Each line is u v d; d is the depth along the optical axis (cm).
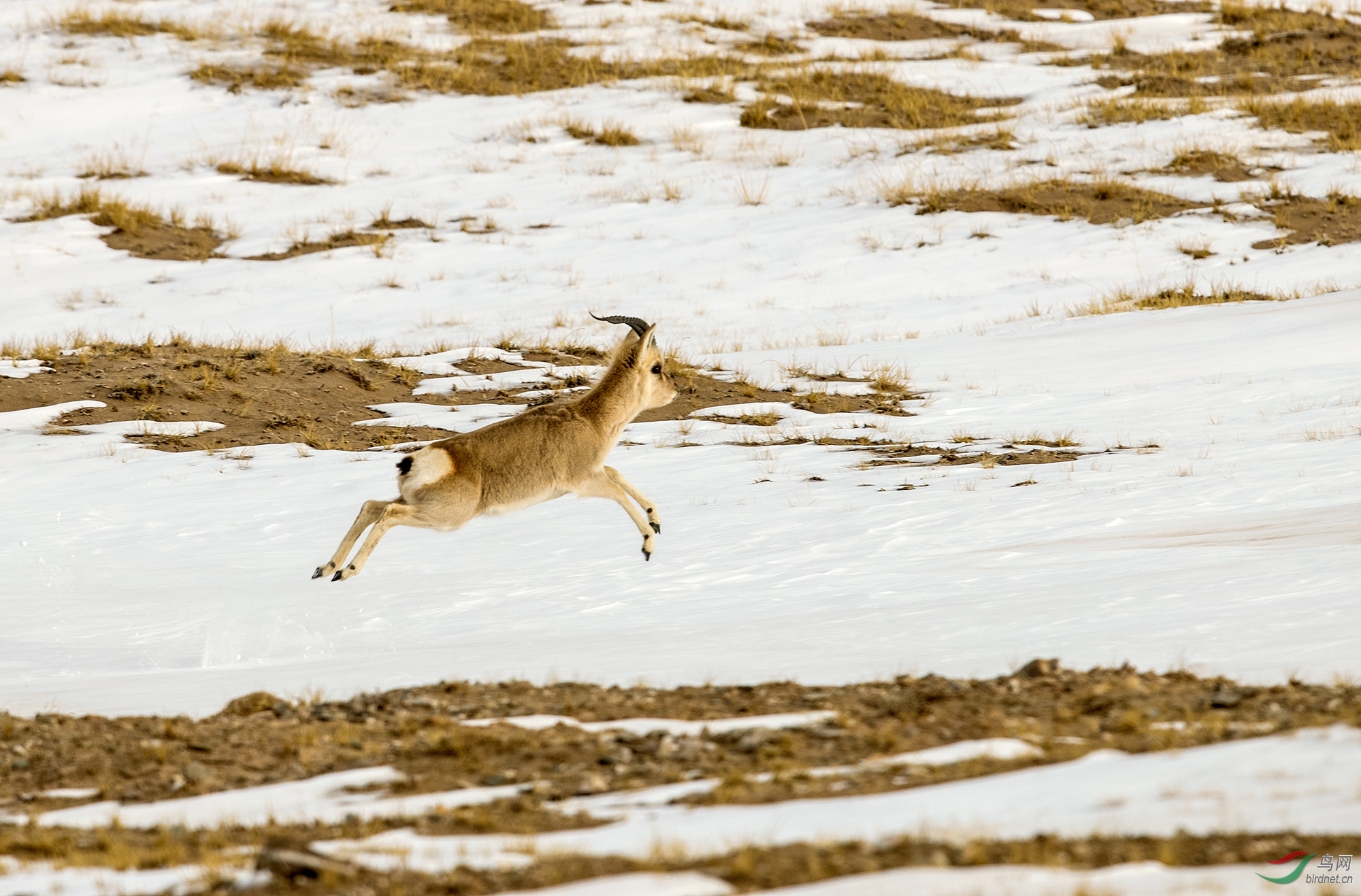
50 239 10650
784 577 4375
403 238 11044
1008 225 11019
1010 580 4003
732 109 13675
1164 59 14725
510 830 1988
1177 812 1808
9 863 1986
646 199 11838
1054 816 1844
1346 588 3444
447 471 3741
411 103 13675
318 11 15588
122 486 6200
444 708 2814
